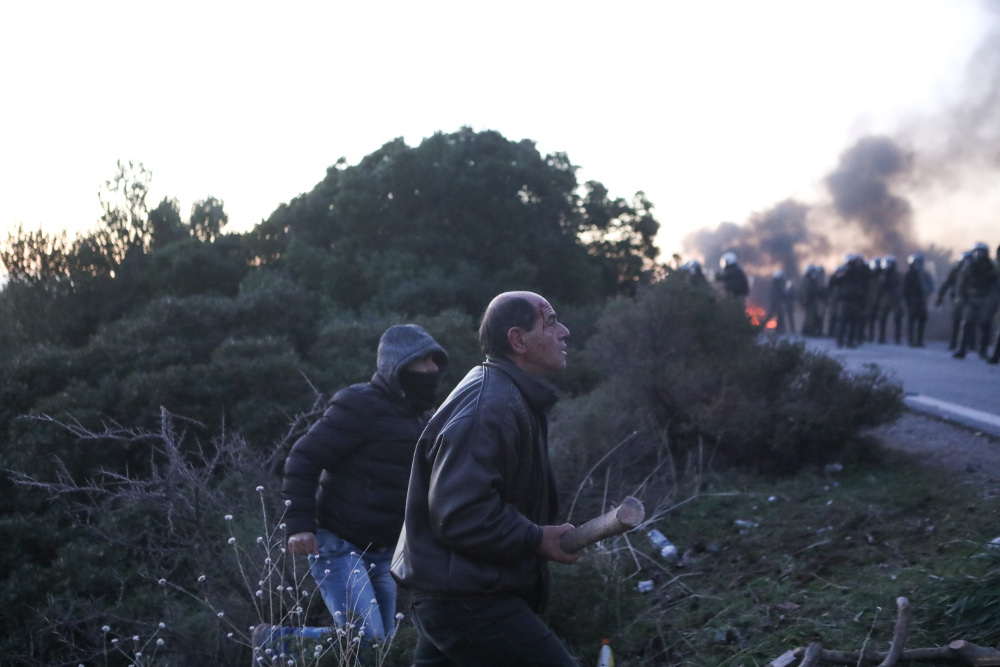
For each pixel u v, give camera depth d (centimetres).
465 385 236
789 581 414
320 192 1469
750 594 407
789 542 471
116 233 1166
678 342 706
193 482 426
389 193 1403
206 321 760
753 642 356
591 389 802
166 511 452
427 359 379
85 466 568
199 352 723
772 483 596
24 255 1092
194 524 422
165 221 1204
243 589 401
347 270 1202
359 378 675
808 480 590
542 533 220
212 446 595
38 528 514
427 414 397
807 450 628
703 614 394
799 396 646
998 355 1291
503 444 223
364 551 365
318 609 403
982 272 1394
